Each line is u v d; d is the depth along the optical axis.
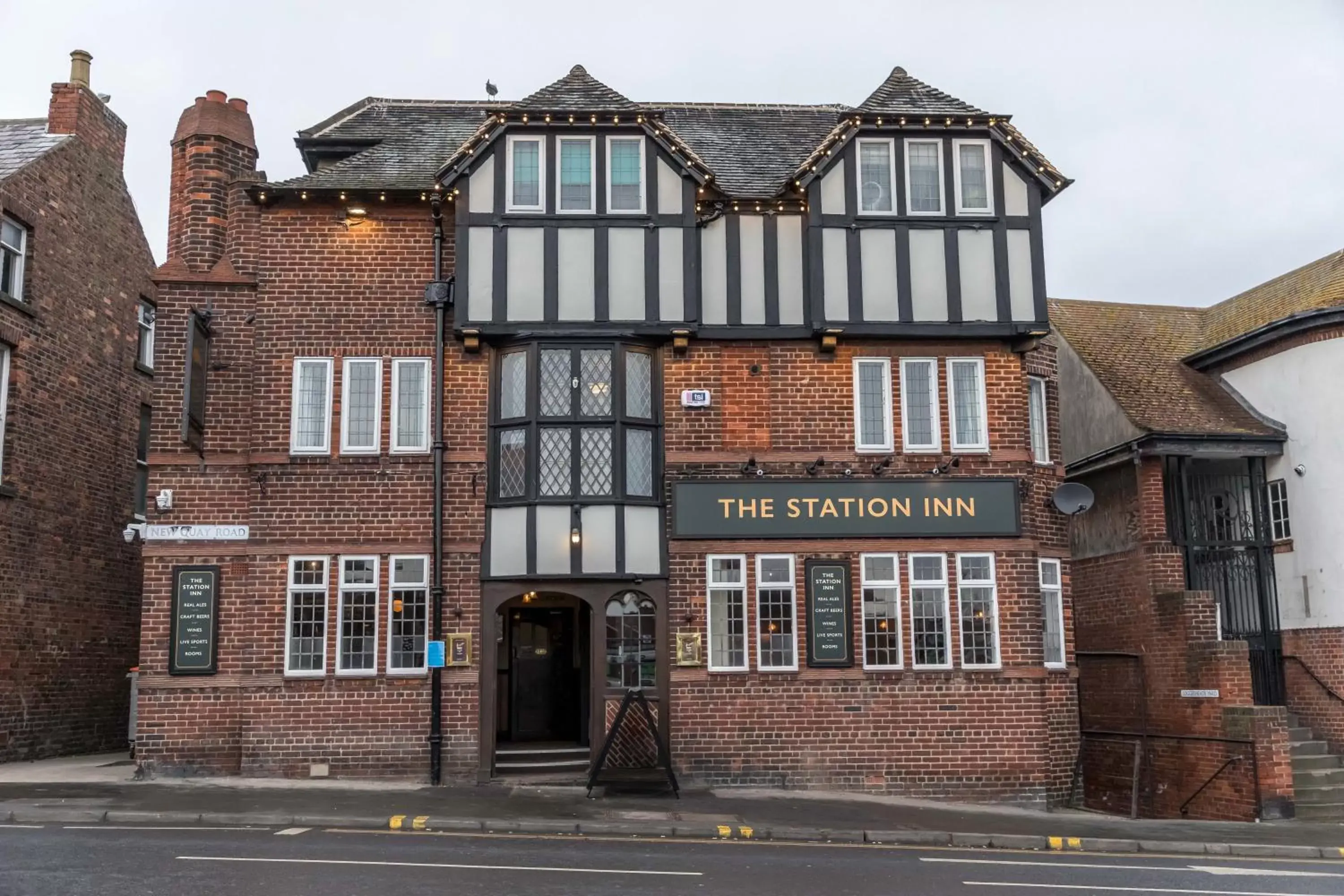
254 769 15.84
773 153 18.83
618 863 10.92
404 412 16.73
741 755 16.28
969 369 17.31
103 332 21.33
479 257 16.58
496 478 16.58
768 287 17.00
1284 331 19.33
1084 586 20.47
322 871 9.99
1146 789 18.03
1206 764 17.12
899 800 15.81
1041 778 16.52
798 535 16.66
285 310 16.78
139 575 22.36
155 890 9.06
